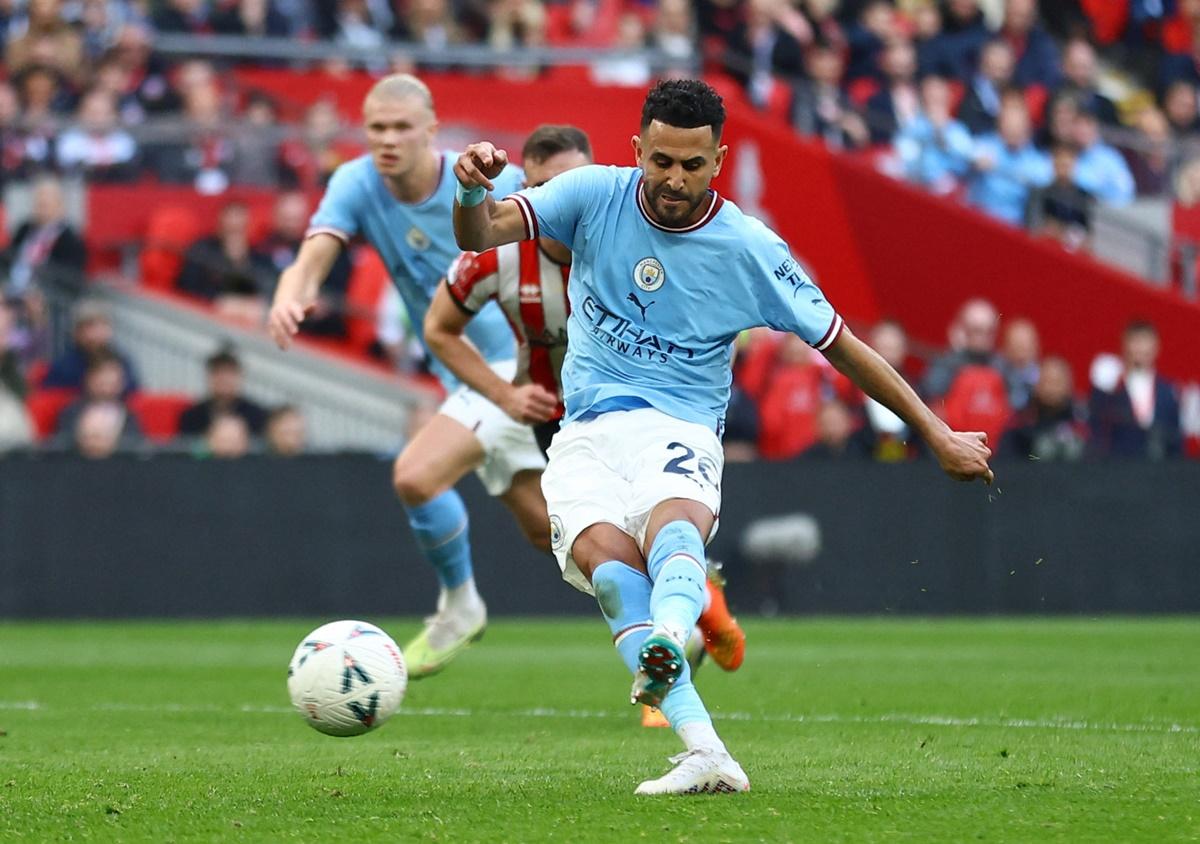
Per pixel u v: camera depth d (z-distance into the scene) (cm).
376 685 1817
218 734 2316
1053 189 6197
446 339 2459
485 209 1659
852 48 6341
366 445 5362
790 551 5012
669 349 1745
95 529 4891
